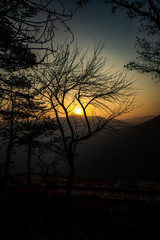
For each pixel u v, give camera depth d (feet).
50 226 17.53
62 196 26.00
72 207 22.08
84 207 23.22
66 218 19.66
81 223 18.99
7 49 10.04
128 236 15.62
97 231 17.46
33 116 21.59
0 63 10.61
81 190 31.86
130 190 31.14
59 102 21.72
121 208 23.86
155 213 22.18
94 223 19.36
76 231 17.28
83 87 22.71
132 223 18.24
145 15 26.71
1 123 19.67
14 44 9.62
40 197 23.77
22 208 20.40
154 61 33.42
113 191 31.60
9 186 28.96
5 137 21.62
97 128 22.41
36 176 38.34
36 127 22.25
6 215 18.63
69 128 25.31
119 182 36.32
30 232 16.11
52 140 25.81
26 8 7.97
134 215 21.52
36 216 19.34
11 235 15.29
